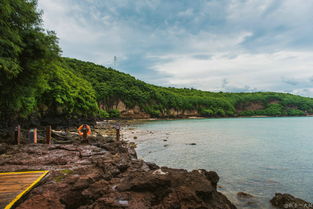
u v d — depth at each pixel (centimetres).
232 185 875
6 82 1299
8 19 1147
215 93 18562
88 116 4219
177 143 2000
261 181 930
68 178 516
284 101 15462
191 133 3073
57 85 3164
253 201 713
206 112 13062
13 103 1562
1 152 911
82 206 392
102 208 373
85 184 476
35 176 501
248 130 3744
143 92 11456
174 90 17400
